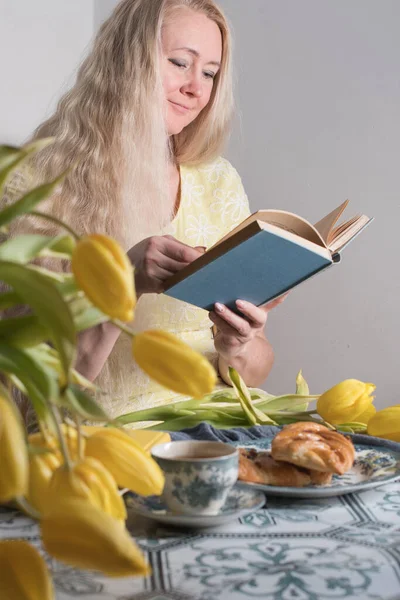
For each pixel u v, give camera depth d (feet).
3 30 8.90
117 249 1.45
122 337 5.49
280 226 3.79
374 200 9.21
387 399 9.20
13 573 1.36
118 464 1.69
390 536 2.32
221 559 2.10
